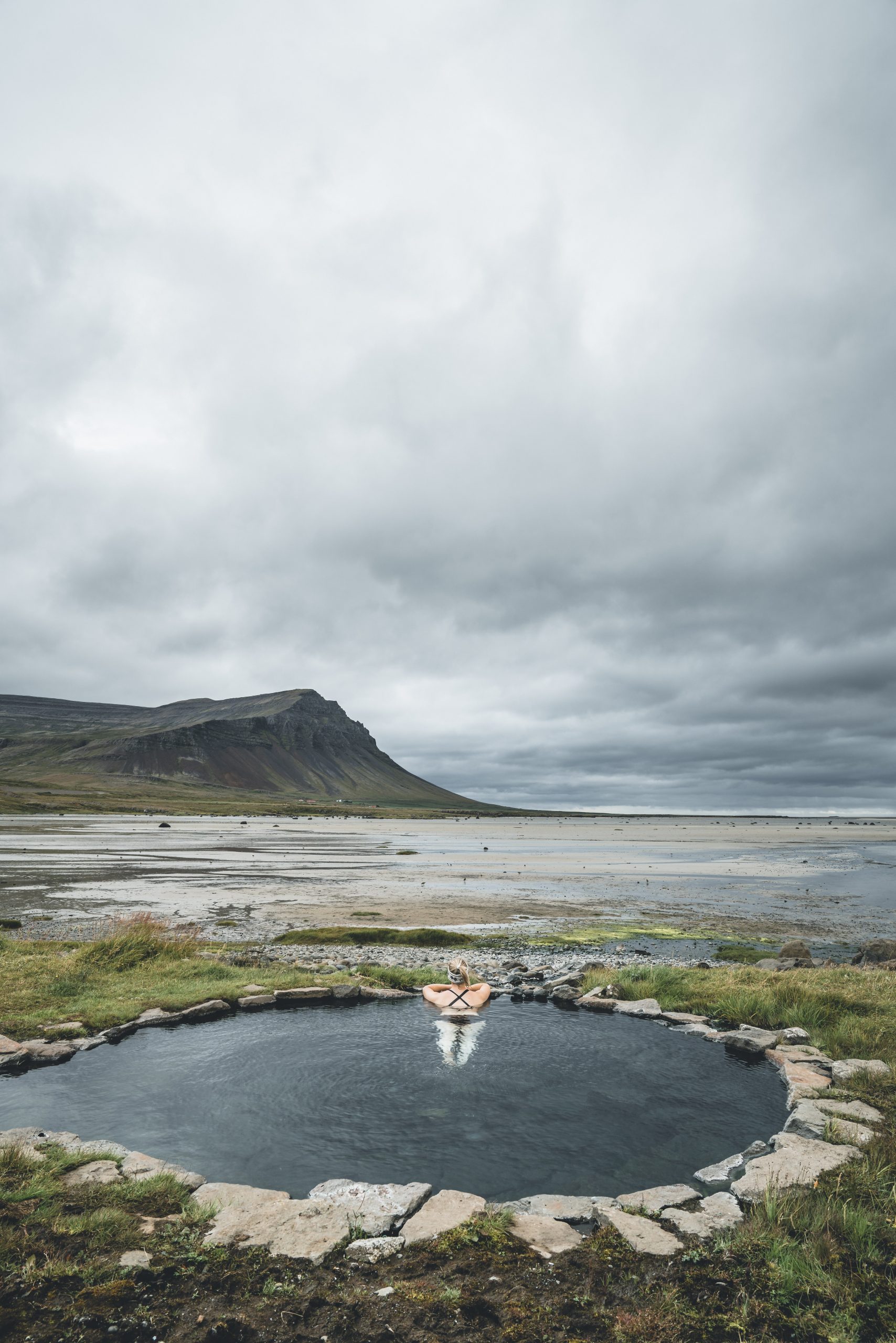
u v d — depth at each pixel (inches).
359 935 1133.7
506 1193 338.6
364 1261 263.6
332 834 5664.4
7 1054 498.3
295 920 1333.7
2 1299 234.4
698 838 6614.2
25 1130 379.9
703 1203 306.5
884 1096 421.4
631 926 1395.2
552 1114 430.9
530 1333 220.2
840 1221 282.8
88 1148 358.3
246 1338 219.8
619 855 3750.0
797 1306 233.8
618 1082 481.7
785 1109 439.5
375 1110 435.5
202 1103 443.5
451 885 2055.9
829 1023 582.6
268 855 3125.0
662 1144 393.4
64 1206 297.4
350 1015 639.1
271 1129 407.5
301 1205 304.5
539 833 7470.5
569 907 1651.1
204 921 1291.8
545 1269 258.2
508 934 1257.4
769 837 6894.7
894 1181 316.8
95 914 1362.0
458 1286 247.3
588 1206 309.1
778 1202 297.3
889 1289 240.4
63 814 7362.2
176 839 4197.8
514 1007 676.1
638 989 698.2
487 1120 421.1
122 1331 220.4
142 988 674.8
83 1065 506.0
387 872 2404.0
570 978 775.1
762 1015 603.5
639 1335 219.9
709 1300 236.8
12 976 698.2
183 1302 237.0
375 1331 223.1
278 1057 526.0
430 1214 298.2
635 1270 257.0
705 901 1835.6
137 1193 310.3
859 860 3572.8
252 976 748.0
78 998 642.8
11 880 1943.9
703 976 746.2
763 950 1179.9
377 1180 350.0
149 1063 511.2
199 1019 621.9
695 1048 553.6
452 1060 523.5
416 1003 680.4
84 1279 245.6
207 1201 308.7
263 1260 262.2
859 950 1136.2
